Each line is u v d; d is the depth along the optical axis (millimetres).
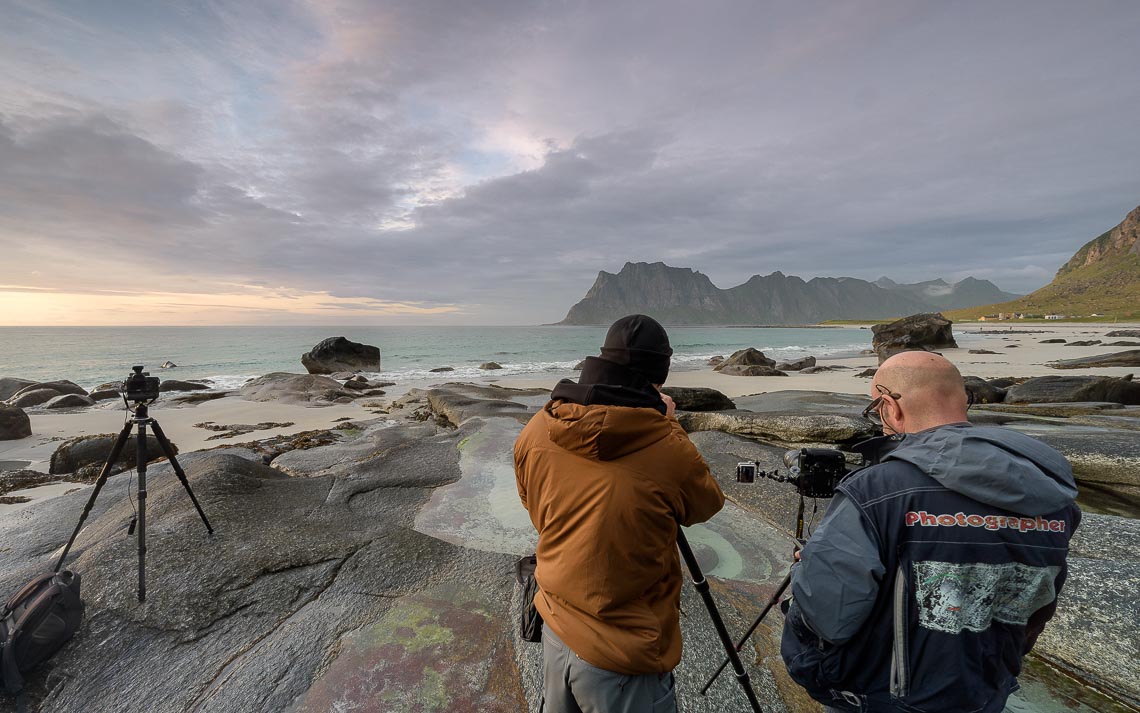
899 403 1740
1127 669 2496
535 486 1649
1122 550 3396
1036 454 1377
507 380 27297
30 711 2582
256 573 3801
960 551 1356
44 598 2814
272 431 13594
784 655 1762
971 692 1360
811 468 2223
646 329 1614
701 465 1607
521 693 2656
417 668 2842
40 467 9906
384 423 14250
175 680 2771
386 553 4266
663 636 1507
